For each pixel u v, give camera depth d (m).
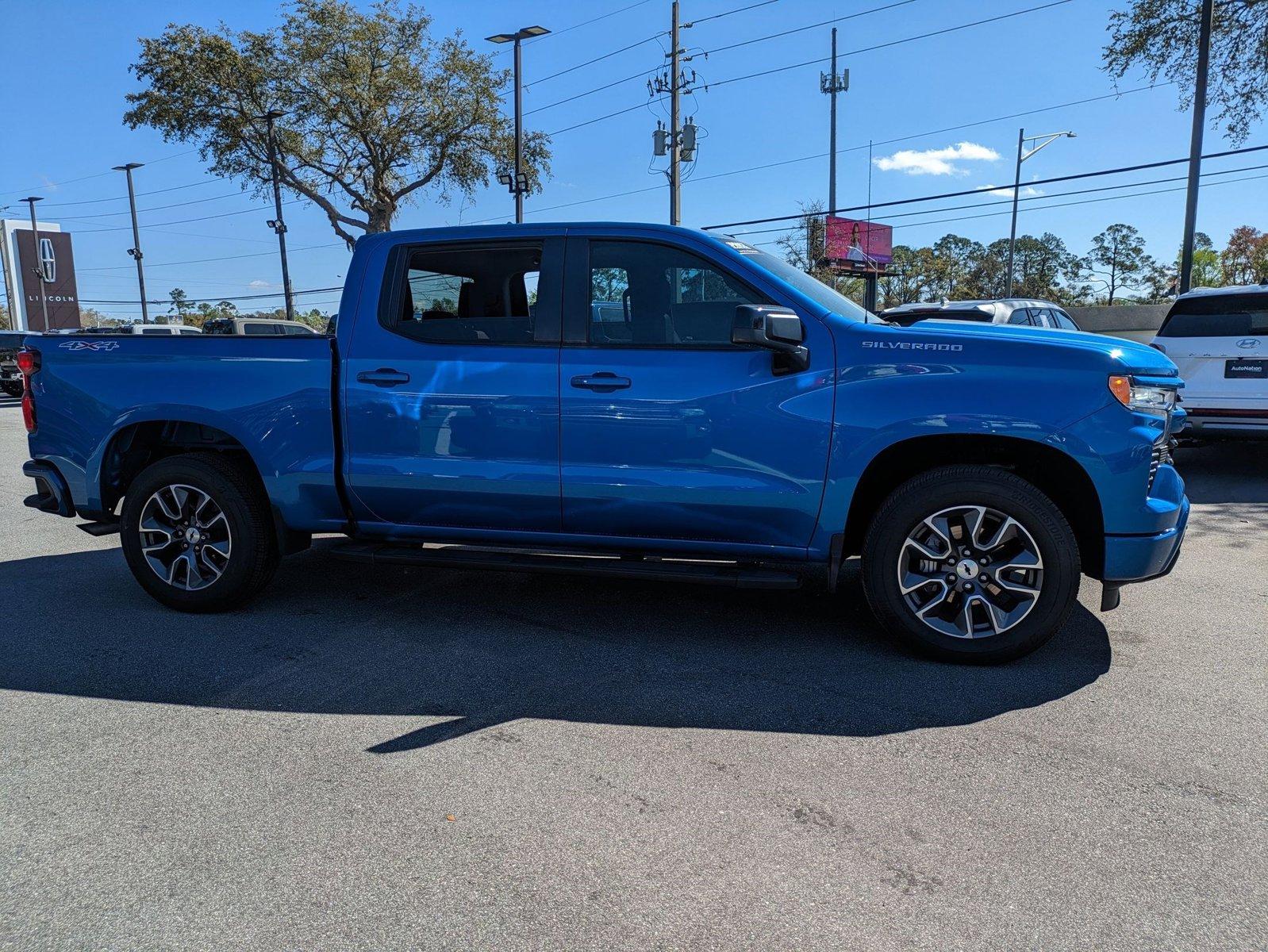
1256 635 4.38
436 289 4.46
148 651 4.30
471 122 35.28
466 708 3.61
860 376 3.92
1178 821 2.71
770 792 2.91
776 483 4.03
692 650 4.25
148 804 2.88
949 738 3.29
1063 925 2.23
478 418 4.33
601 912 2.30
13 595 5.30
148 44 32.88
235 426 4.64
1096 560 3.90
